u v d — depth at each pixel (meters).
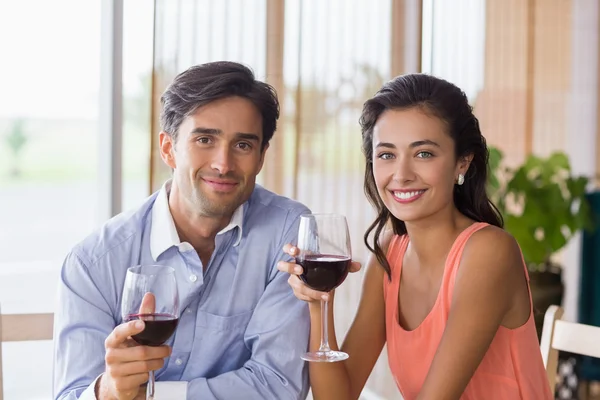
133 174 18.17
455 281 1.69
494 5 4.41
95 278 1.74
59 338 1.71
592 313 4.00
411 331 1.77
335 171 3.76
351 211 3.79
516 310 1.71
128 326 1.25
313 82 3.69
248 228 1.82
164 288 1.28
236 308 1.79
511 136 4.66
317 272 1.51
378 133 1.69
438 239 1.74
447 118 1.65
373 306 1.89
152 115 3.32
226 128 1.63
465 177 1.81
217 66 1.64
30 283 10.56
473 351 1.63
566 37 4.79
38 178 20.25
